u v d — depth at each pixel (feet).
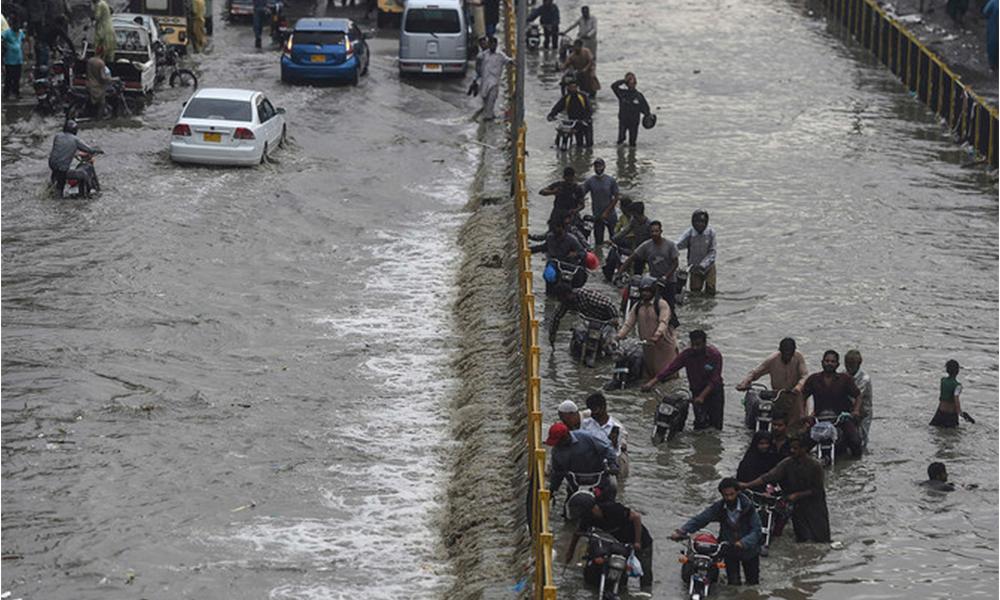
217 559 192.44
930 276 303.48
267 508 207.00
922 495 201.57
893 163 398.01
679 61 523.29
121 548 194.18
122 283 290.76
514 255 304.30
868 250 320.70
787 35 571.28
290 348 266.57
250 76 481.05
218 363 258.57
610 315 249.75
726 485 173.78
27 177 356.79
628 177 378.32
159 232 320.29
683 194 363.35
